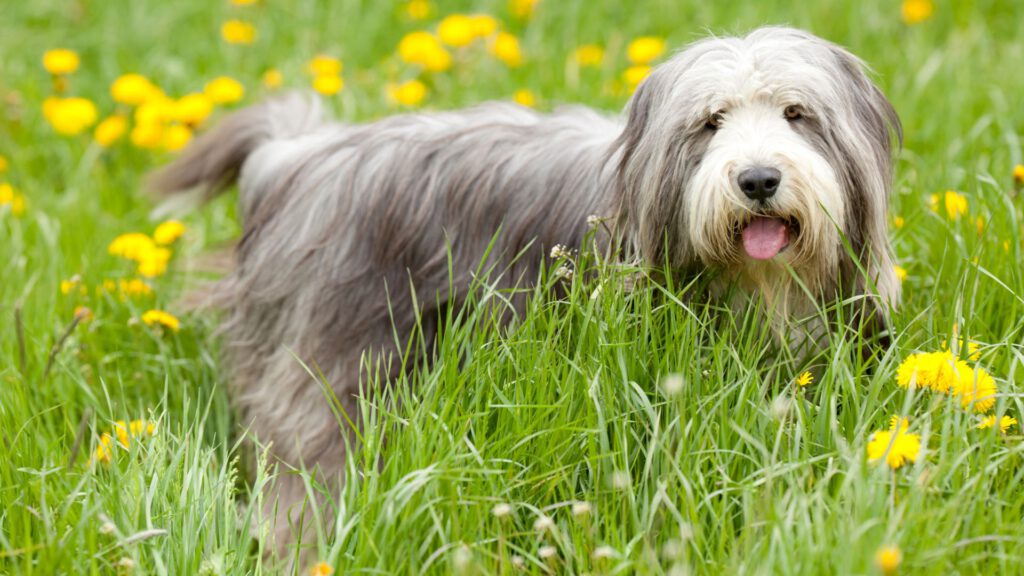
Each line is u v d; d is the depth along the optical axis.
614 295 4.95
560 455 4.70
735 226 4.71
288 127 6.67
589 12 10.88
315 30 10.80
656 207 4.89
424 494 4.44
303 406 5.79
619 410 4.79
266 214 6.14
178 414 5.99
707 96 4.73
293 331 5.88
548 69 9.66
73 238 7.72
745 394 4.64
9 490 4.75
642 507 4.58
